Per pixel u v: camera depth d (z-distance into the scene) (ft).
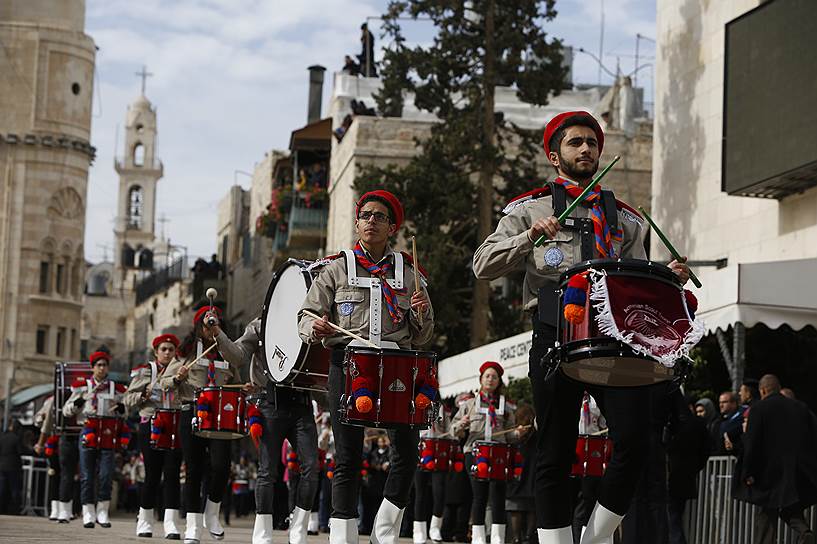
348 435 32.14
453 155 126.52
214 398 44.78
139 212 492.13
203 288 263.29
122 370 288.30
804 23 74.02
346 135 155.43
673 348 23.88
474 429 57.98
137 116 495.00
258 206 240.12
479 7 127.95
